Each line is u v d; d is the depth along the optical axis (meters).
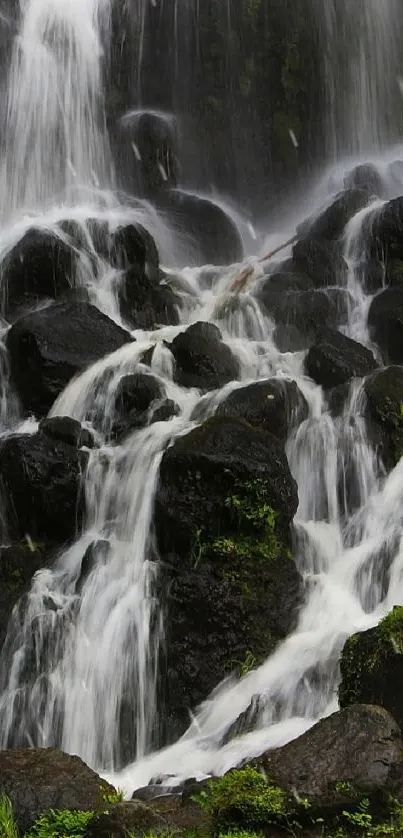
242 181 33.44
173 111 32.94
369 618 14.76
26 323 20.12
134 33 32.47
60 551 16.98
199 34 33.47
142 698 14.53
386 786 9.95
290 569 15.41
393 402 17.66
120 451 17.38
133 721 14.45
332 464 17.52
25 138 29.91
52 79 30.56
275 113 34.06
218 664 14.52
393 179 30.11
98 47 31.70
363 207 25.56
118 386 18.92
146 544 15.95
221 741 13.26
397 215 23.70
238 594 14.85
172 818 10.22
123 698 14.58
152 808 9.95
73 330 20.16
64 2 31.58
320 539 16.48
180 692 14.41
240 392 17.81
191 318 23.33
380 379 18.05
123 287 23.03
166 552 15.59
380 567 15.42
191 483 15.51
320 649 14.07
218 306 22.69
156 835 9.48
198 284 25.31
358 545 16.38
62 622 15.31
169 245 28.70
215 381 19.25
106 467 17.25
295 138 34.03
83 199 29.77
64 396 19.50
